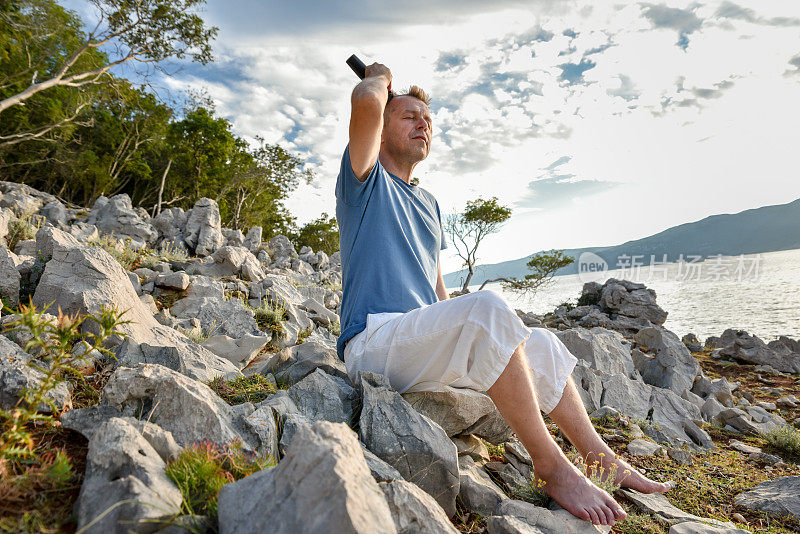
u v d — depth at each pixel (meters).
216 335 3.85
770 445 3.96
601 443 2.30
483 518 1.88
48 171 26.80
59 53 18.64
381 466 1.74
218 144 32.88
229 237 13.79
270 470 1.29
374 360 2.27
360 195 2.46
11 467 1.37
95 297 2.94
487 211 27.97
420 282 2.49
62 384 1.86
